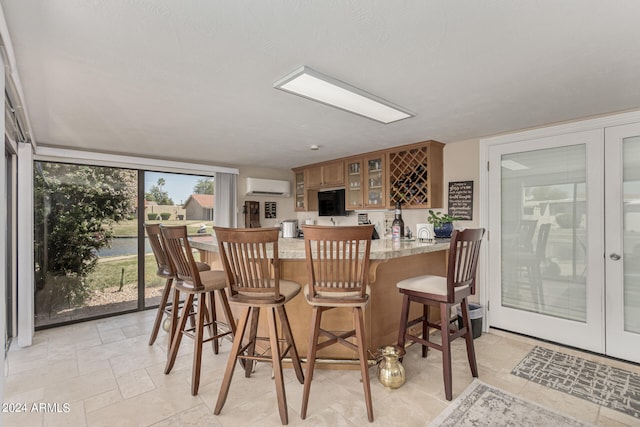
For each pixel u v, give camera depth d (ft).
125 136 10.62
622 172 8.64
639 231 8.46
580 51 5.41
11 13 4.21
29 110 7.91
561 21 4.55
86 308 12.41
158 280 14.16
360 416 6.25
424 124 9.73
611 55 5.55
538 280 10.19
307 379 6.19
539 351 9.28
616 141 8.69
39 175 11.51
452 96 7.47
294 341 8.00
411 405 6.61
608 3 4.15
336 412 6.37
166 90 6.89
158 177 14.39
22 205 9.73
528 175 10.32
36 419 6.18
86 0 4.01
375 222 15.08
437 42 5.12
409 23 4.61
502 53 5.48
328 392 7.07
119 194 13.26
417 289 7.53
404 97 7.49
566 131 9.50
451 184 12.18
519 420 6.16
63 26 4.55
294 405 6.60
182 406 6.58
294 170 18.40
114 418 6.21
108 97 7.22
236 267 6.26
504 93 7.29
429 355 9.00
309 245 6.20
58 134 10.17
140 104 7.69
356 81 6.57
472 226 11.61
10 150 9.13
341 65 5.88
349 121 9.30
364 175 14.19
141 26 4.60
